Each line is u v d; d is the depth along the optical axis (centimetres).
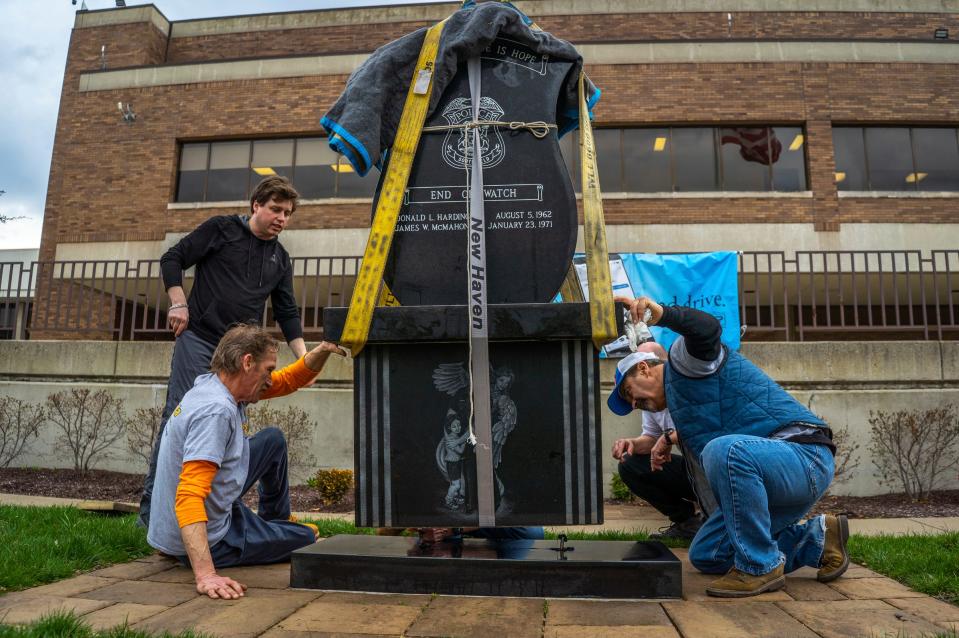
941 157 1270
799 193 1227
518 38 271
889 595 231
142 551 292
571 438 236
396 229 258
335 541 262
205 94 1344
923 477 630
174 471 255
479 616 199
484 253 251
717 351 256
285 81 1330
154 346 712
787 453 237
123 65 1492
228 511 262
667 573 222
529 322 236
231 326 341
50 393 709
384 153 273
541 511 234
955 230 1222
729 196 1232
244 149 1344
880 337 1330
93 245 1323
